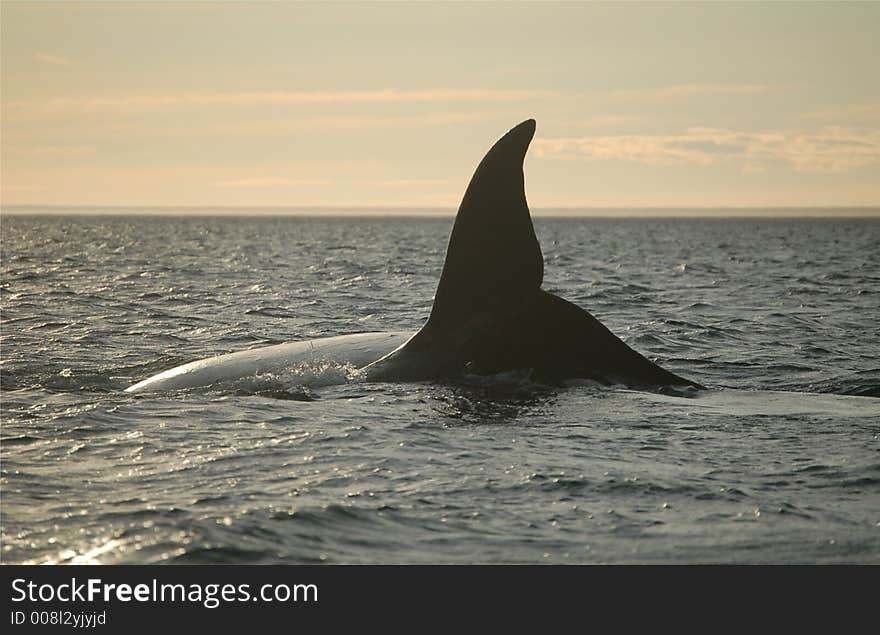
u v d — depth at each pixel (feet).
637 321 320.50
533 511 110.63
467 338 165.37
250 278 513.04
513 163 159.33
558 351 163.53
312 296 402.93
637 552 99.96
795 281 528.22
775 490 117.70
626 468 125.49
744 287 482.69
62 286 440.86
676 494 116.16
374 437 138.82
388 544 101.65
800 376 207.72
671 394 162.30
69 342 254.06
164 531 102.01
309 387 167.02
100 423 147.43
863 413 155.12
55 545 99.04
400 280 505.66
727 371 214.69
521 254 162.30
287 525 105.09
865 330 298.97
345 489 117.19
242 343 260.21
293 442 136.87
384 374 167.43
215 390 169.37
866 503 113.29
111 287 439.63
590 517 108.88
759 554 99.50
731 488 118.21
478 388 160.25
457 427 143.33
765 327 303.48
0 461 126.93
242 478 120.88
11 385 179.11
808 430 143.95
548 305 164.04
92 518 105.70
